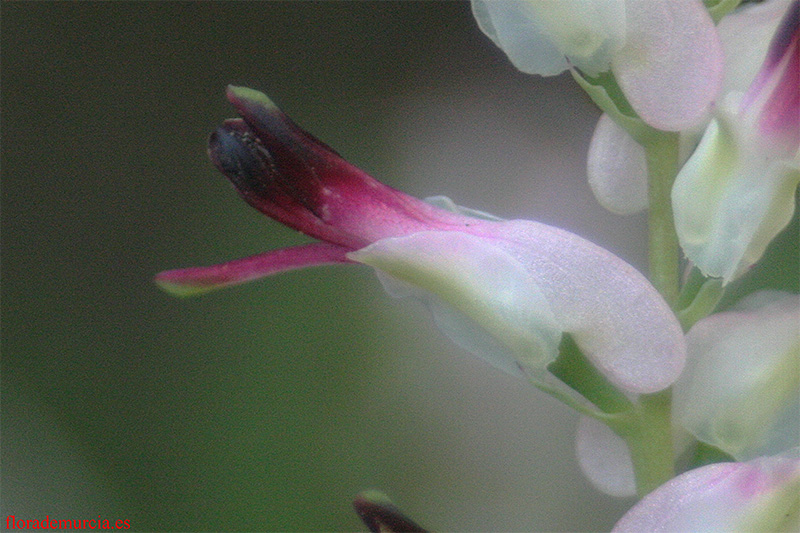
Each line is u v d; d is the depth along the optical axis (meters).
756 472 0.07
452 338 0.07
